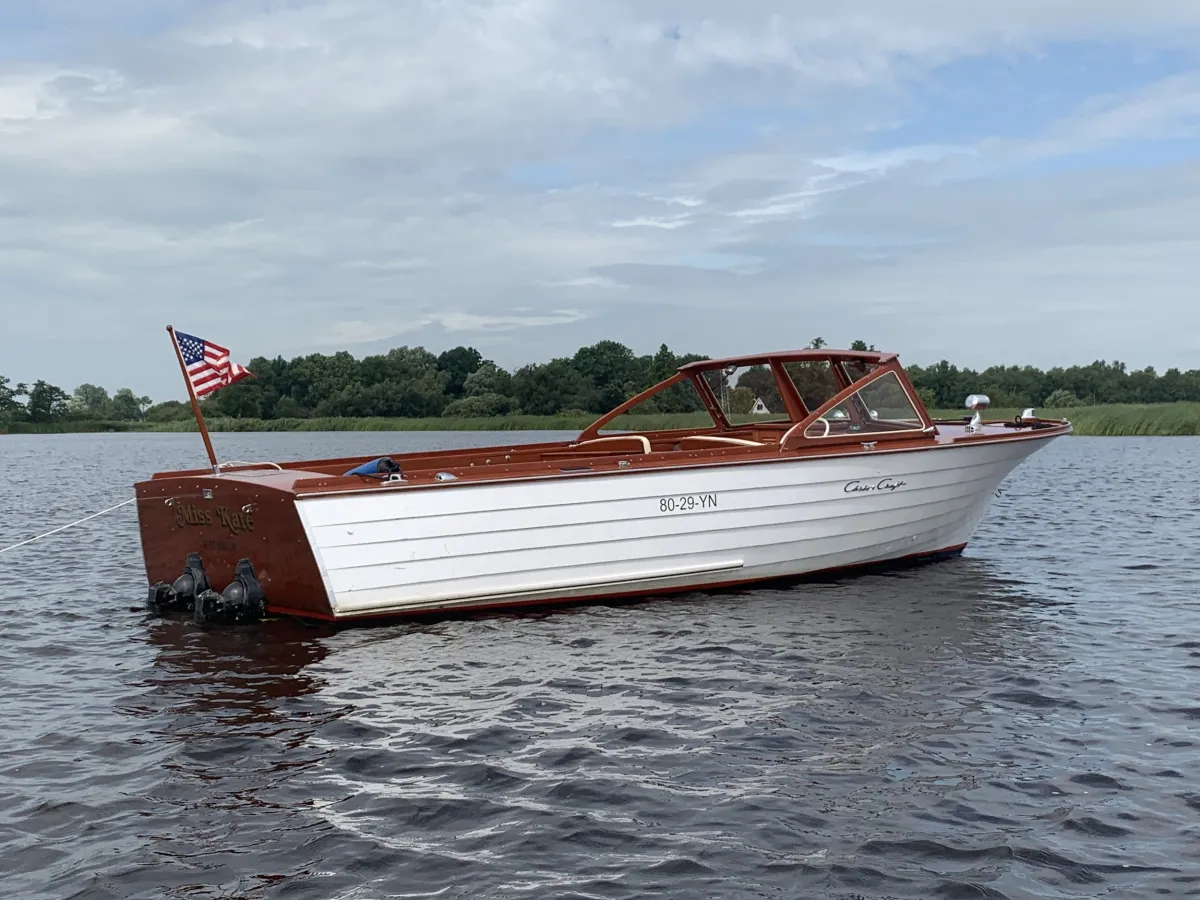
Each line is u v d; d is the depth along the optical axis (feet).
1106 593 33.65
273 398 400.47
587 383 348.59
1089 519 53.67
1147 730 20.06
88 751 19.45
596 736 19.98
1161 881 14.07
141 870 14.64
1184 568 38.19
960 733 19.95
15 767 18.66
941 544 39.75
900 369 37.22
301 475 31.19
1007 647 26.61
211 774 18.22
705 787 17.40
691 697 22.43
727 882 14.16
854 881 14.16
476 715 21.38
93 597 34.83
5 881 14.35
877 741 19.56
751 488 33.42
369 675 24.48
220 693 23.17
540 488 30.58
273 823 16.17
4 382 434.71
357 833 15.79
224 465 33.22
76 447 213.66
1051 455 120.98
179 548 32.71
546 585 31.14
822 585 35.19
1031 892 13.83
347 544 28.68
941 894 13.82
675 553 32.73
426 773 18.16
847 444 35.37
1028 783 17.46
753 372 39.37
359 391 390.42
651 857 14.90
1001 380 323.78
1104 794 16.96
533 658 25.88
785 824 15.94
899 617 30.25
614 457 32.01
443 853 15.10
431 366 433.89
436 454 36.63
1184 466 98.43
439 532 29.60
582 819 16.17
